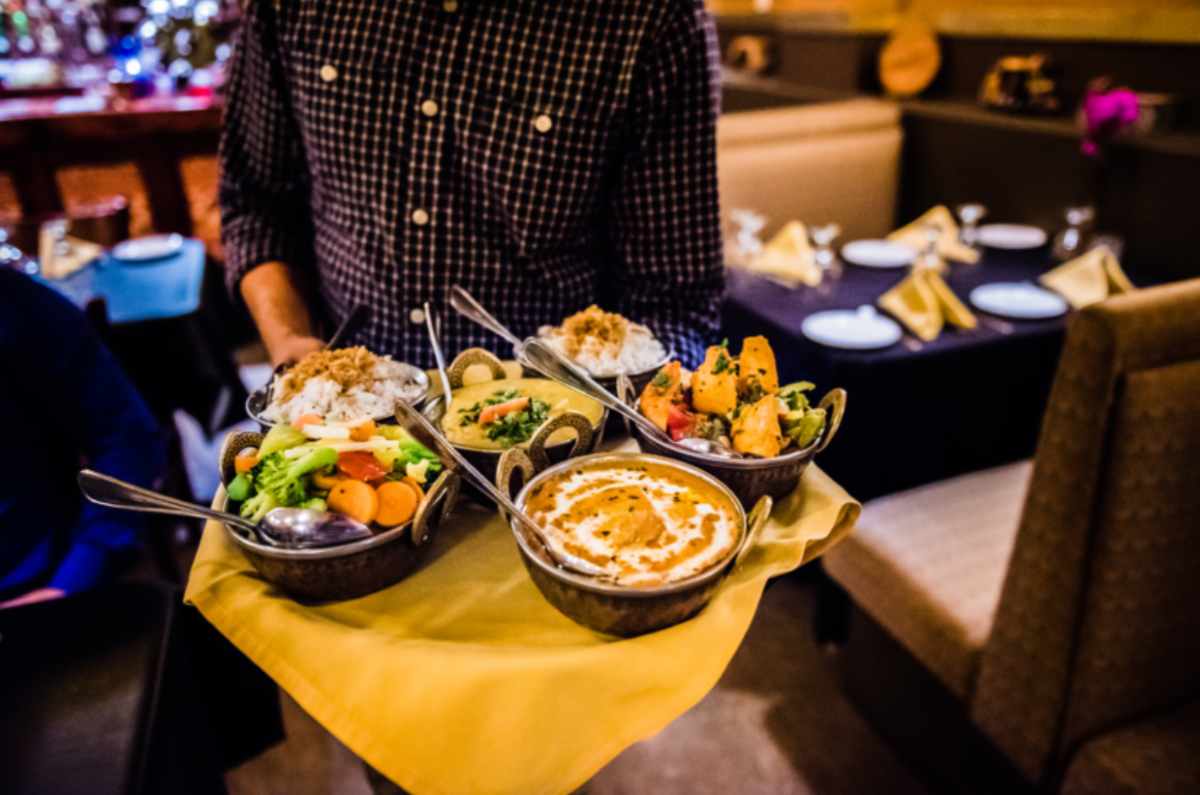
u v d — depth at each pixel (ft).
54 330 4.82
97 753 3.26
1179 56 8.60
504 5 3.77
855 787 5.89
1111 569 4.02
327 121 4.03
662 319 4.23
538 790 2.15
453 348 4.25
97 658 3.72
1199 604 4.32
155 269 8.66
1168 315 3.74
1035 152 9.53
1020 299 7.46
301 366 3.34
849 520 2.99
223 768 5.77
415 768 2.14
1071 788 4.41
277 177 4.63
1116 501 3.90
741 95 15.55
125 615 3.97
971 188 10.56
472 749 2.15
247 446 2.84
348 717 2.19
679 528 2.55
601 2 3.76
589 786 4.50
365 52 3.85
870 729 6.40
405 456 2.72
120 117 12.87
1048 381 7.25
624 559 2.40
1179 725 4.41
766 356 3.26
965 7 12.03
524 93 3.85
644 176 4.05
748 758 6.15
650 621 2.28
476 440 3.06
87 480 2.33
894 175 11.27
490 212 4.09
